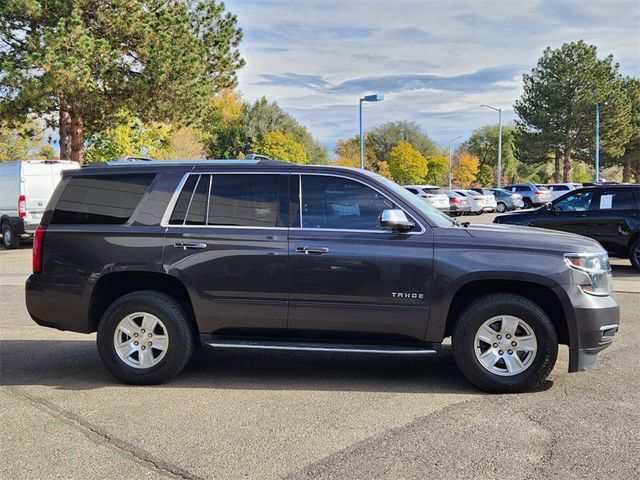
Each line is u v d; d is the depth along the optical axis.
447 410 4.55
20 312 8.59
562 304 4.77
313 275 4.99
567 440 3.97
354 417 4.42
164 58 22.08
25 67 19.94
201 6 25.81
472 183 80.94
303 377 5.46
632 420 4.32
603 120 50.94
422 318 4.93
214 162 5.40
